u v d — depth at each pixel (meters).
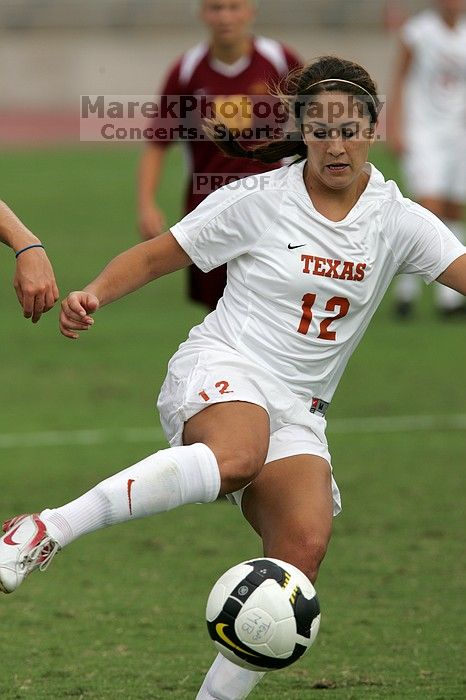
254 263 14.87
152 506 13.12
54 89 120.44
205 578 20.52
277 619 12.66
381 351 39.28
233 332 14.94
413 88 43.31
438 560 21.42
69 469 26.92
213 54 26.33
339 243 14.57
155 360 38.16
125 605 19.20
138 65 122.31
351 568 20.98
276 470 14.27
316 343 14.80
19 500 24.50
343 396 33.78
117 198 72.00
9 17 125.81
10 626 18.25
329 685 15.89
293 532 13.61
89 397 33.88
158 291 51.34
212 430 13.85
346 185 14.36
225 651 12.89
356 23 125.81
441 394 33.94
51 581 20.42
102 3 127.94
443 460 27.94
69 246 57.22
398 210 14.88
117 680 16.05
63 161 88.12
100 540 22.81
